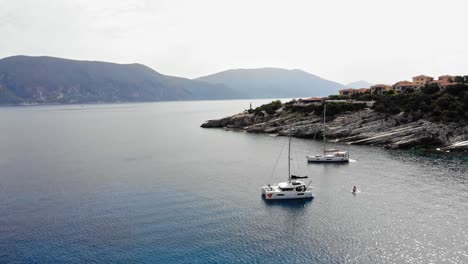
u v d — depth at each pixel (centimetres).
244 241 4800
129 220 5497
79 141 14188
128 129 19162
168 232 5078
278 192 6356
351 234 4969
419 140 10975
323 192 6775
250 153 10862
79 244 4738
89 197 6569
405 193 6569
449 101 11650
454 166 8475
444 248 4534
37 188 7156
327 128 13350
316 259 4338
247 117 17638
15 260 4341
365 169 8462
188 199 6425
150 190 6962
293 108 16200
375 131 12312
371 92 17988
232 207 6025
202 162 9556
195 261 4312
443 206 5884
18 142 14038
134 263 4272
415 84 16900
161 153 11062
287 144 12481
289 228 5191
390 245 4641
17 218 5597
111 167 9031
